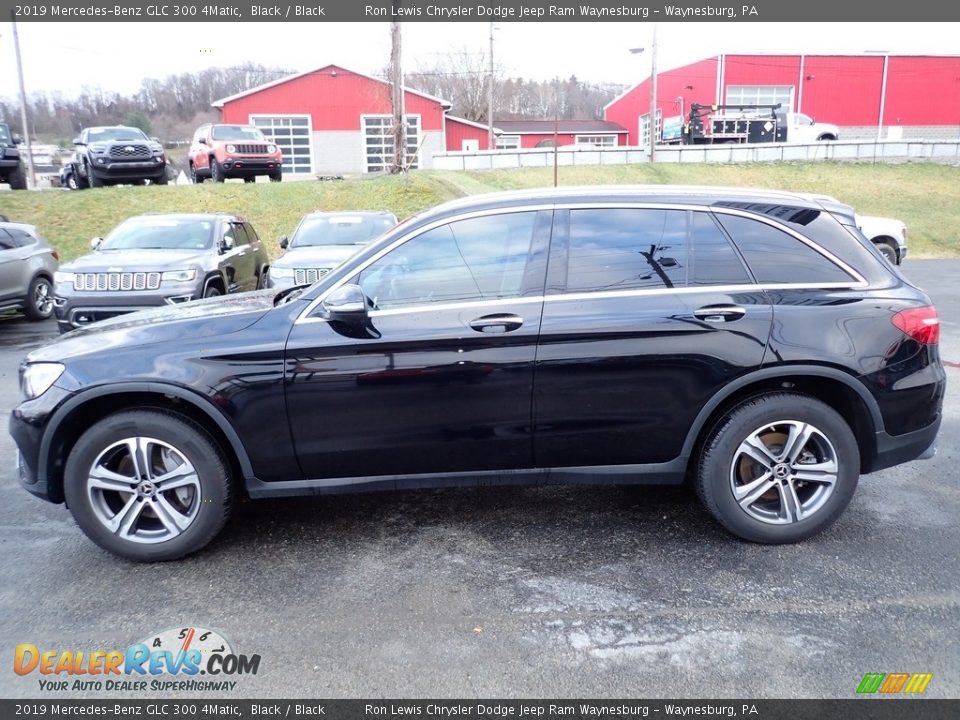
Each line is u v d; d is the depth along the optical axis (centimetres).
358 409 351
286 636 300
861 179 2631
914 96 4272
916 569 343
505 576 344
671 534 384
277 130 3875
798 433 357
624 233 360
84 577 349
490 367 347
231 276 961
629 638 296
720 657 283
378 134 3962
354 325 347
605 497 433
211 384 344
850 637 293
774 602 318
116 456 359
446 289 355
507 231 360
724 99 4144
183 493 362
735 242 360
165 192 1900
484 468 367
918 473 460
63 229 1688
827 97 4228
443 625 306
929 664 276
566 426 356
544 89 5906
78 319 829
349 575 347
